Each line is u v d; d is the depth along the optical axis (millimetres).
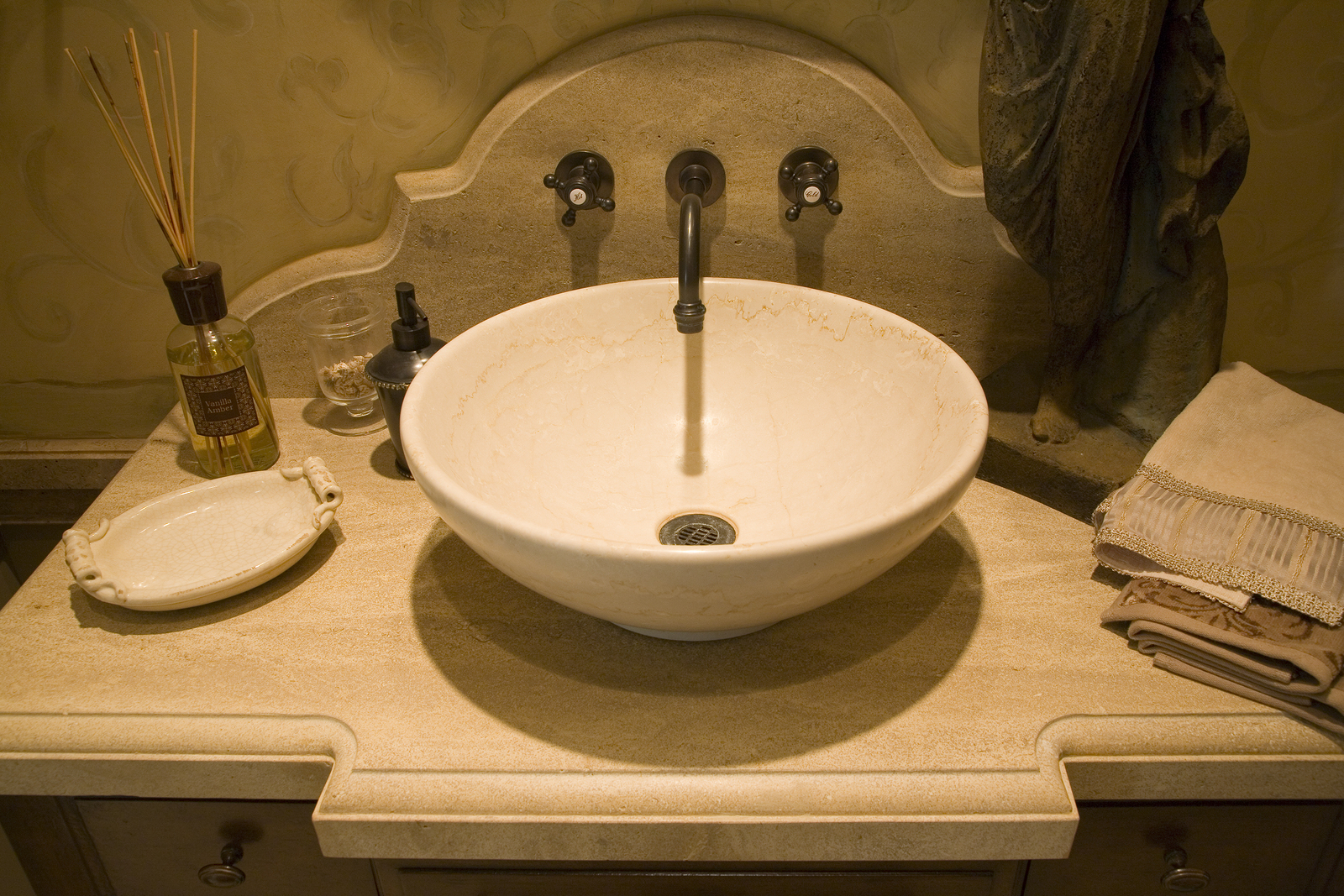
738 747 656
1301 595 686
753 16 927
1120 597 749
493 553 630
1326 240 1030
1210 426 803
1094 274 848
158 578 806
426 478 657
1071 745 664
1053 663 723
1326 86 942
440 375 787
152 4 917
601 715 683
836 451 859
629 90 939
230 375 894
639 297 920
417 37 938
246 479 893
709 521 842
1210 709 681
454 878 727
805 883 723
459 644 750
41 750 679
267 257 1055
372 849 646
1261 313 1081
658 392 931
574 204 942
